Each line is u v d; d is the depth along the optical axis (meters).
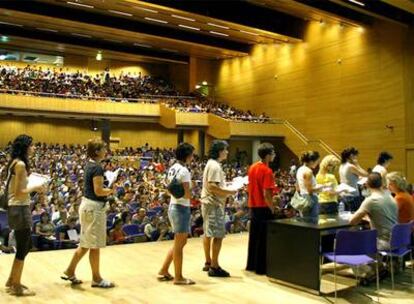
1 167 13.38
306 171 4.90
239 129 19.31
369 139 16.58
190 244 6.42
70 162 15.88
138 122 23.17
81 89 21.20
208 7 16.53
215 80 24.95
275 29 18.77
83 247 4.27
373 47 16.50
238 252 5.95
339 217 4.92
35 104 18.08
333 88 18.11
